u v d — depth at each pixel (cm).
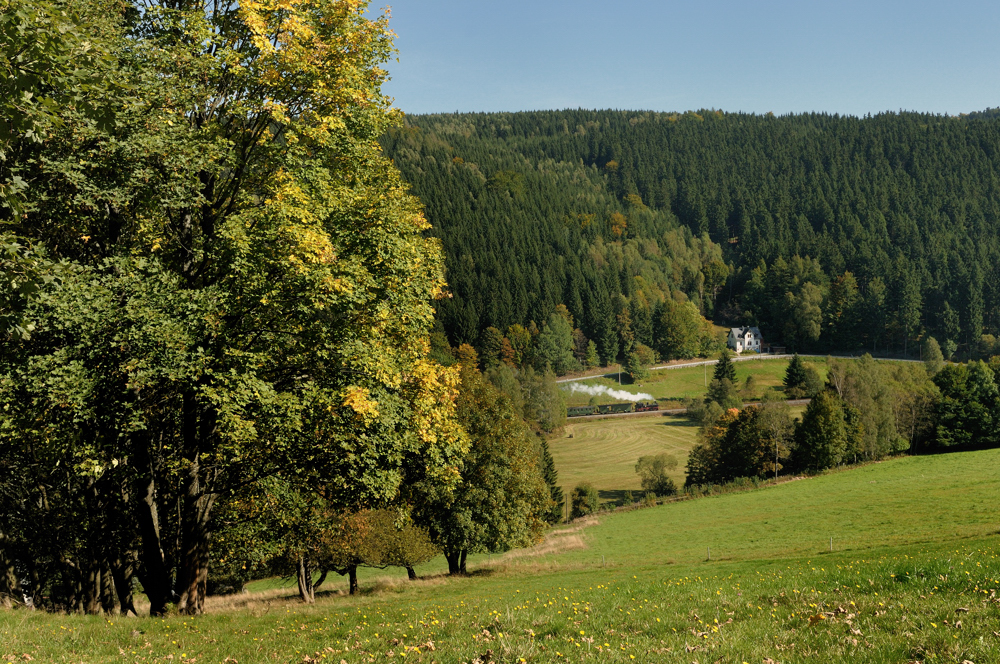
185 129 1415
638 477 11331
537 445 9156
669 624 998
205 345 1441
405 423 1612
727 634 890
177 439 1681
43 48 955
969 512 5628
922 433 10094
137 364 1233
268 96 1571
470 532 4178
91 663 932
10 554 2138
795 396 15562
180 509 1867
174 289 1344
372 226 1631
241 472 1689
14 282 1008
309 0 1625
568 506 9975
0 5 909
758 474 9588
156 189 1366
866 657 722
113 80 1185
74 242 1521
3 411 1264
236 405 1323
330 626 1238
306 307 1439
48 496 2155
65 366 1215
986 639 738
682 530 6538
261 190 1683
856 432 9319
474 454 4162
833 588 1205
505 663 818
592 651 840
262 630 1245
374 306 1580
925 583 1105
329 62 1634
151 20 1523
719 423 10938
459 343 19575
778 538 5678
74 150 1318
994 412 9675
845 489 7644
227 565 3108
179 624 1338
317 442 1605
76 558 2302
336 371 1555
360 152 1767
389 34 1750
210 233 1580
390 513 3803
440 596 2673
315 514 1986
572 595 1533
